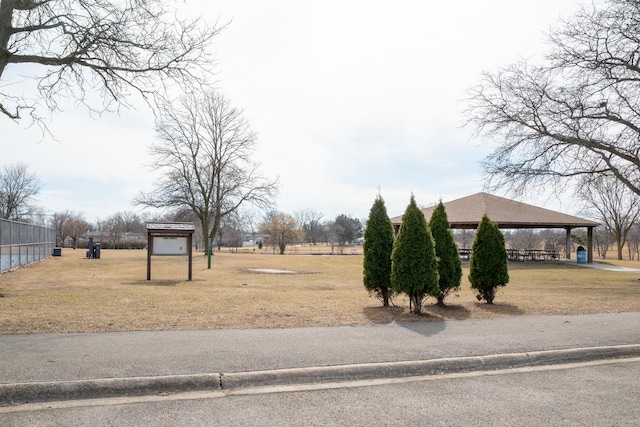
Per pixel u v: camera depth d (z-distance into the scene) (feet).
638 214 144.25
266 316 29.22
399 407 14.93
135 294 40.83
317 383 17.51
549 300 39.29
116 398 15.61
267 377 17.33
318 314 30.27
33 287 46.19
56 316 27.91
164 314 29.45
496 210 117.08
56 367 17.40
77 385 15.66
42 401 15.20
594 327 26.94
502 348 21.62
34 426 13.12
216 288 49.37
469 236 215.92
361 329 25.54
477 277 37.22
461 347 21.71
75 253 149.28
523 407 15.01
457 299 40.81
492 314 31.37
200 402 15.26
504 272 36.88
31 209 219.82
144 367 17.65
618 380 18.15
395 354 20.29
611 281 67.00
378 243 34.45
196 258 124.67
